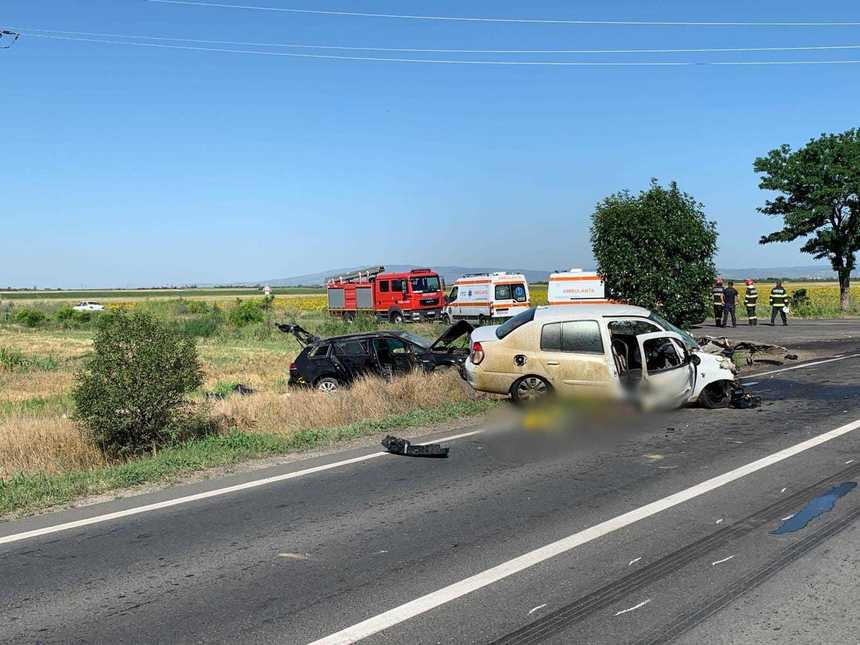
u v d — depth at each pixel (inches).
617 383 437.4
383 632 165.6
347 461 345.4
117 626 173.0
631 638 160.6
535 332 460.1
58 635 169.2
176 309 2268.7
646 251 631.2
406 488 292.4
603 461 331.6
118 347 394.3
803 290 1630.2
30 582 202.4
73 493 300.7
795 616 169.5
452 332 618.2
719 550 213.2
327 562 211.6
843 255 1535.4
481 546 221.5
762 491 274.1
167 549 226.7
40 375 885.8
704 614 171.3
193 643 163.3
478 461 338.0
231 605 183.2
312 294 5816.9
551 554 212.8
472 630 165.8
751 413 447.8
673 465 319.9
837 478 290.2
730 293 1226.6
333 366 633.6
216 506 274.4
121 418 391.2
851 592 182.1
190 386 413.1
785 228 1523.1
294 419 460.8
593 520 244.1
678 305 635.5
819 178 1472.7
